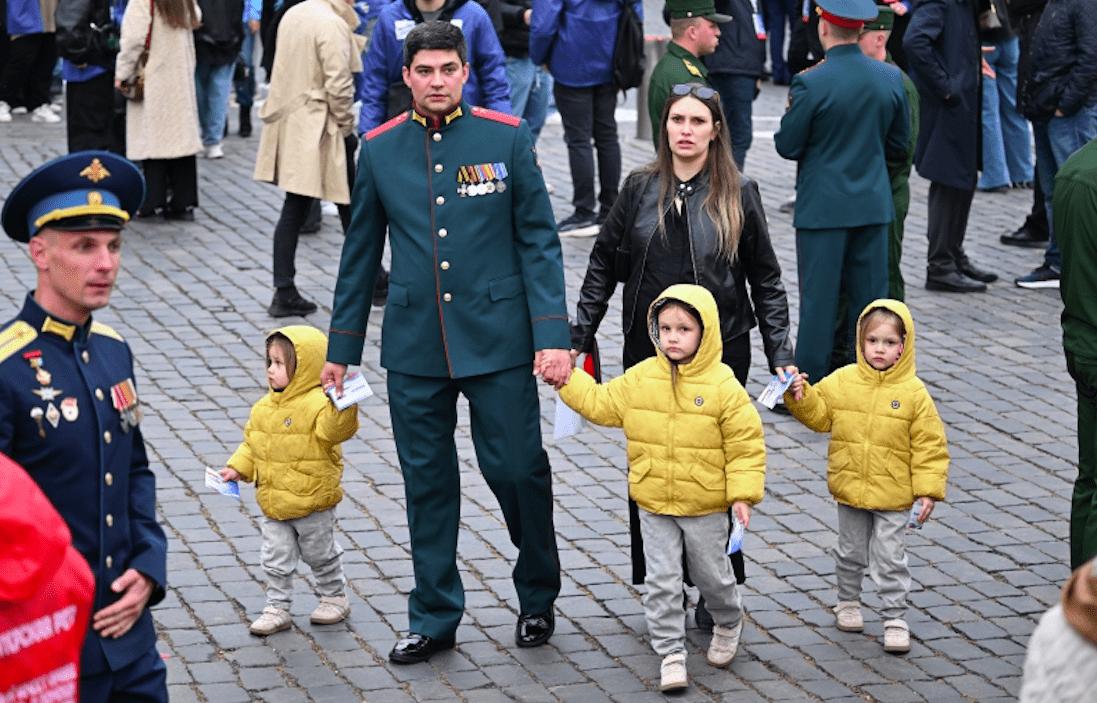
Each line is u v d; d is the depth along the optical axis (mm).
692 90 6754
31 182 4312
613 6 13906
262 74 21469
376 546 7914
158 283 12664
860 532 6918
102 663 4465
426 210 6559
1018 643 6934
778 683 6492
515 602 7285
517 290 6617
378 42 11352
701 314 6254
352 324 6711
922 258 14125
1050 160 13594
